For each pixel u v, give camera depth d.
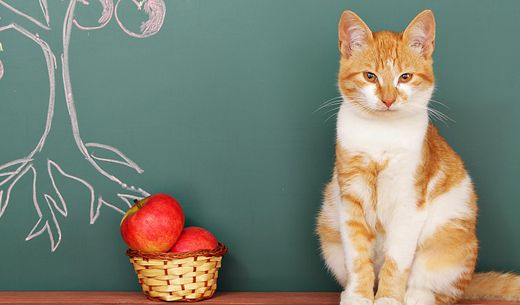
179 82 2.05
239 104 2.05
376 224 1.83
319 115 2.05
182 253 1.80
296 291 2.06
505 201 2.04
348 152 1.75
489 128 2.04
